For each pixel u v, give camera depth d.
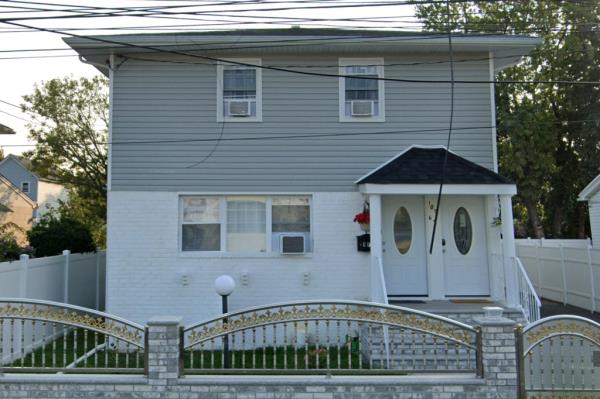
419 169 10.41
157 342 6.09
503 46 11.14
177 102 11.08
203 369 6.22
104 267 15.13
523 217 27.98
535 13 21.58
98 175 26.23
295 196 11.12
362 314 6.33
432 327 6.25
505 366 6.02
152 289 10.74
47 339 9.91
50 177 26.64
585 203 23.62
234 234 11.02
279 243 10.91
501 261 10.45
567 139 23.33
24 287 9.62
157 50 10.62
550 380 6.20
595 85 21.50
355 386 6.03
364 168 11.12
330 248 10.92
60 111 25.59
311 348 9.74
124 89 11.05
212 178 10.99
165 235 10.84
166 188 10.93
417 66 11.41
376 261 9.89
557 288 15.14
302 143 11.12
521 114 21.33
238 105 11.12
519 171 21.34
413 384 6.04
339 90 11.24
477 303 10.31
